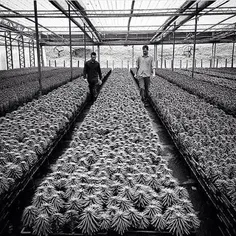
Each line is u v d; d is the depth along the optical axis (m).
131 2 18.34
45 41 41.44
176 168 6.03
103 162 4.26
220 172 3.94
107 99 10.30
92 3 18.55
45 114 7.90
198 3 17.50
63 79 18.00
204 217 4.24
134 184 3.57
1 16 17.73
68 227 2.98
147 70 12.62
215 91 12.24
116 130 6.02
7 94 10.74
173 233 2.86
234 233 3.25
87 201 3.17
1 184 3.63
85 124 6.66
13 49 46.78
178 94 11.95
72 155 4.57
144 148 4.86
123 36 40.91
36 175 5.34
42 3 19.23
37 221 2.93
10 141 5.39
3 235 3.77
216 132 6.19
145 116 7.62
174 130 6.91
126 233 2.93
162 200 3.30
